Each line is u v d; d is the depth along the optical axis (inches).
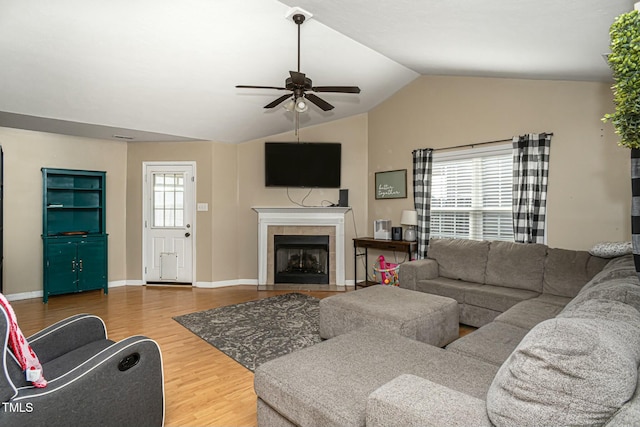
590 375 35.2
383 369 66.2
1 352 50.1
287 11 114.9
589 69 117.7
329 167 221.1
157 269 224.7
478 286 143.5
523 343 41.2
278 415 65.2
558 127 143.0
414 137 197.2
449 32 109.4
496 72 150.9
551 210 144.8
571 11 77.7
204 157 220.8
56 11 105.4
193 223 221.8
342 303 115.5
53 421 54.1
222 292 206.5
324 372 65.2
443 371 65.2
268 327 143.3
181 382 98.8
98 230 217.6
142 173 223.6
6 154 185.3
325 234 224.8
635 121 43.1
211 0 107.7
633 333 44.1
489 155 165.8
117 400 63.2
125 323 149.6
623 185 127.5
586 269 122.8
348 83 178.9
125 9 107.7
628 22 41.4
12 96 140.1
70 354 74.8
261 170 229.6
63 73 133.0
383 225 206.1
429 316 105.7
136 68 137.6
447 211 185.5
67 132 193.9
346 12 110.7
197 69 144.4
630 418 32.7
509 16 87.6
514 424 38.2
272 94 171.2
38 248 194.9
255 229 230.1
